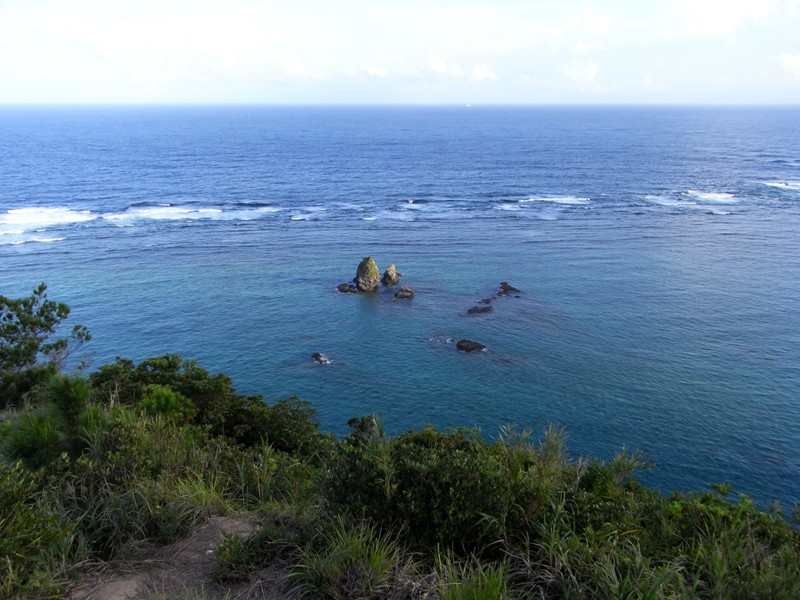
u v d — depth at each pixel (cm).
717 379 4016
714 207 10138
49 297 5588
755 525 760
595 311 5356
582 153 19300
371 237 8225
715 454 3150
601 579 530
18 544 554
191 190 11838
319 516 645
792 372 4112
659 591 507
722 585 543
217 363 4316
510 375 4109
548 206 10412
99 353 4409
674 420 3500
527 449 829
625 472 847
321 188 12338
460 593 489
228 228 8688
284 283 6231
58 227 8412
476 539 586
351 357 4434
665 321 5097
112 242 7738
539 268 6738
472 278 6381
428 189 12269
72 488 685
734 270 6562
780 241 7806
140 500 688
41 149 19312
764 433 3350
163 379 1694
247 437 1527
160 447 854
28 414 844
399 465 640
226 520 705
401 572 535
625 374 4103
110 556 613
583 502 682
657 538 677
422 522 604
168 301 5606
